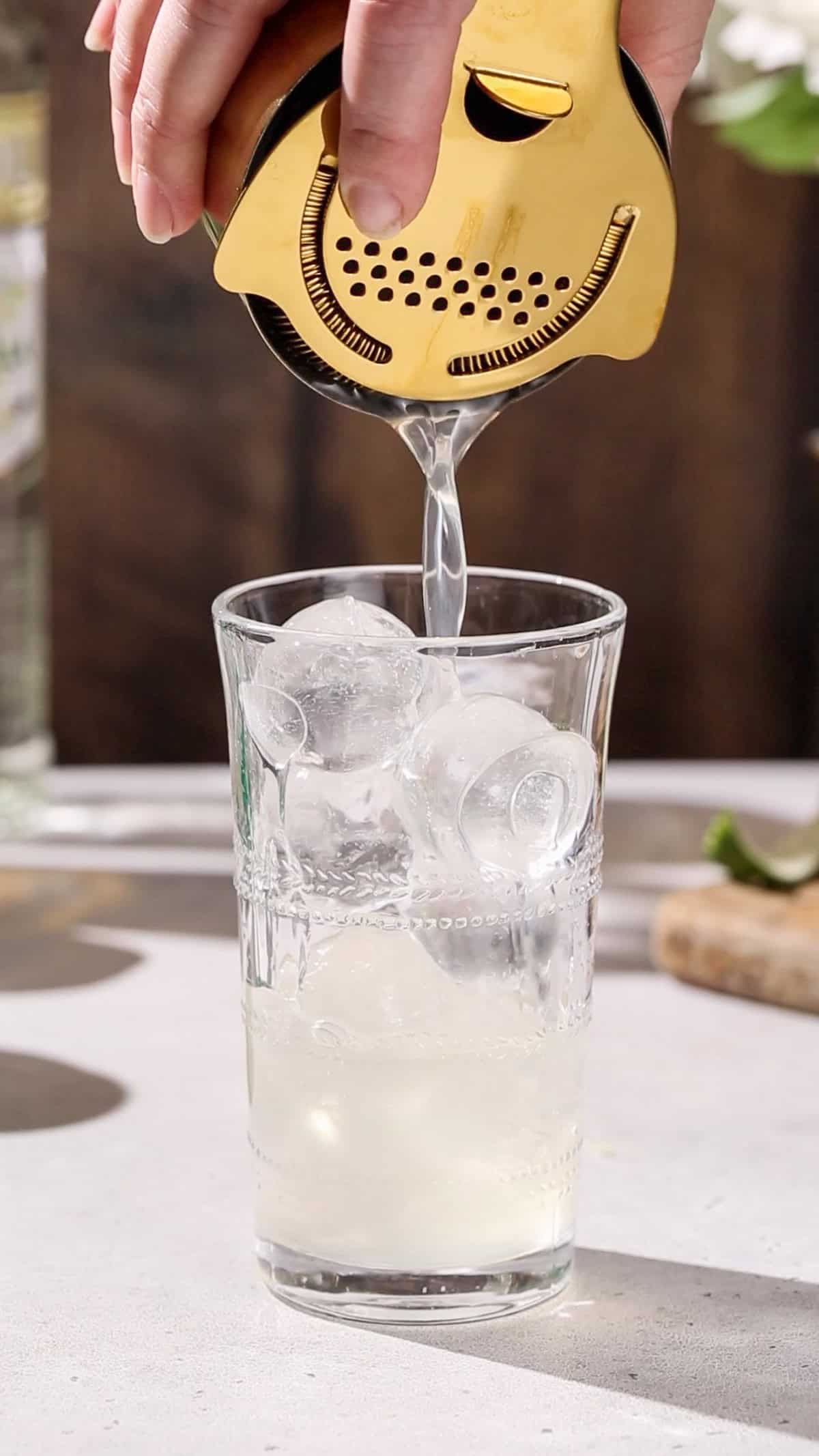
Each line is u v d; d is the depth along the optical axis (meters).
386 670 0.55
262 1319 0.58
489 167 0.54
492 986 0.56
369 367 0.55
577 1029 0.58
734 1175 0.64
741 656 1.10
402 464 1.04
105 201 1.00
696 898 0.76
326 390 0.56
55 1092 0.68
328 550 1.05
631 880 0.82
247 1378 0.55
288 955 0.56
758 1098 0.68
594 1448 0.53
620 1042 0.71
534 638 0.55
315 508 1.05
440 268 0.55
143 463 1.03
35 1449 0.53
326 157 0.53
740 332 1.05
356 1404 0.54
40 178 0.84
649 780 0.91
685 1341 0.57
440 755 0.54
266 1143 0.58
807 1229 0.62
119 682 1.07
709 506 1.08
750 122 0.75
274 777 0.56
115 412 1.03
